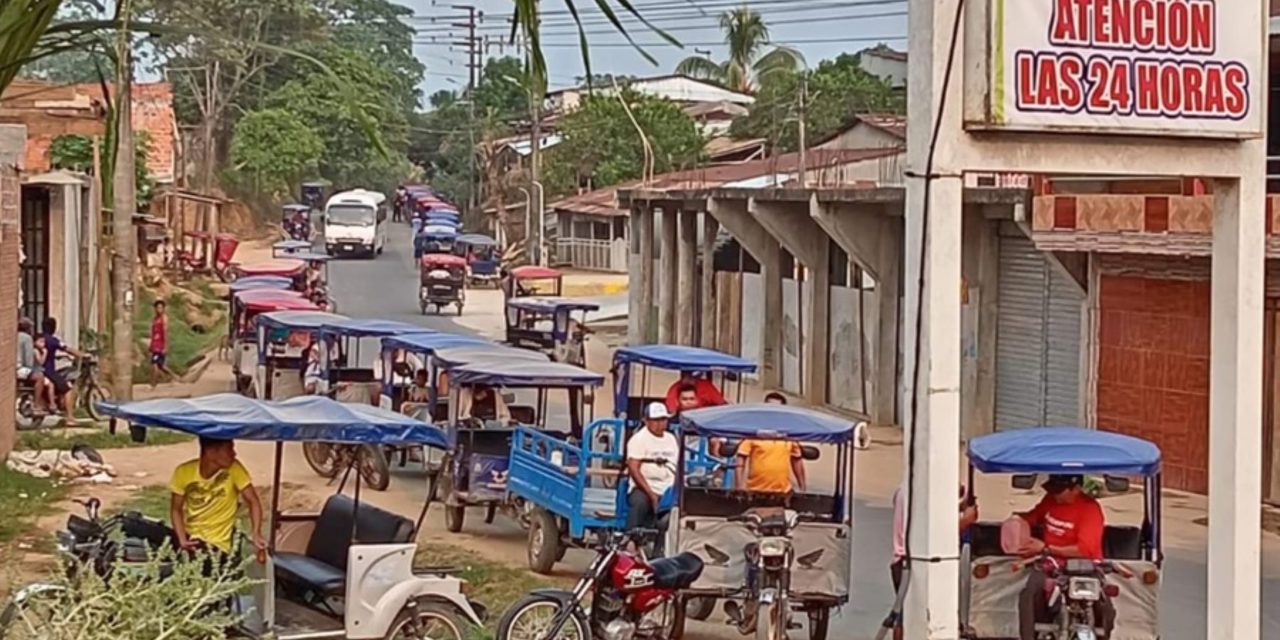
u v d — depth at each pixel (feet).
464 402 59.67
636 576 35.73
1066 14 28.78
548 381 56.65
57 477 62.23
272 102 236.84
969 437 83.30
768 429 40.34
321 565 35.68
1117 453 35.60
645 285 133.90
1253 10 30.37
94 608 19.15
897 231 92.68
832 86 191.52
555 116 235.40
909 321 28.73
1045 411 79.30
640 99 199.62
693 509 41.93
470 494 54.85
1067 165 29.32
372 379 81.25
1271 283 63.87
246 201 240.32
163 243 172.76
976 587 35.37
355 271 201.67
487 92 269.03
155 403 35.73
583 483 46.91
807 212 101.14
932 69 28.17
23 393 77.15
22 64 14.06
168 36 14.56
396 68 220.43
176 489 33.81
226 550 32.73
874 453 82.38
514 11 13.56
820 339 102.89
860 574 51.26
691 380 66.18
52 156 99.04
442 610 34.47
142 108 189.47
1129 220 67.92
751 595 37.81
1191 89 29.94
